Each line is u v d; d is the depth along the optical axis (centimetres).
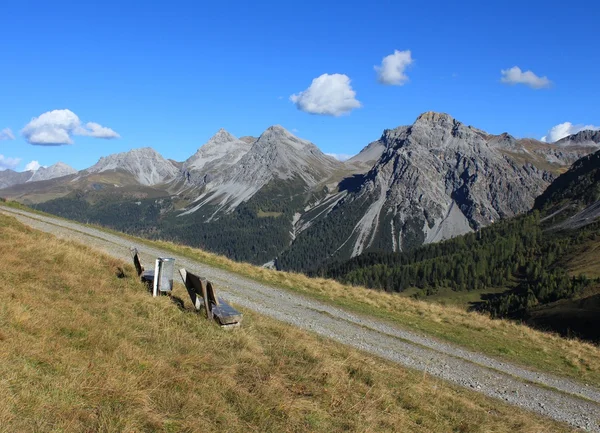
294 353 1111
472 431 968
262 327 1309
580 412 1469
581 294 10838
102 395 690
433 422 971
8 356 712
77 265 1441
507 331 2544
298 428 761
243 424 732
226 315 1178
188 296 1430
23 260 1316
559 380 1814
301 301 2244
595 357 2320
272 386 873
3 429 551
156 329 1027
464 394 1331
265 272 2922
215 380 841
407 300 2883
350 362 1177
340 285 2931
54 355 770
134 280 1448
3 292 993
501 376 1683
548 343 2442
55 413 616
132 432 621
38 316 906
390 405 969
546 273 13688
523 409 1361
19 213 3288
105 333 907
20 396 624
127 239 3158
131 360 828
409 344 1834
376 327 2011
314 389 927
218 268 2798
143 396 712
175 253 3011
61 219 3662
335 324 1878
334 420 825
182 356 903
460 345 2038
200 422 693
